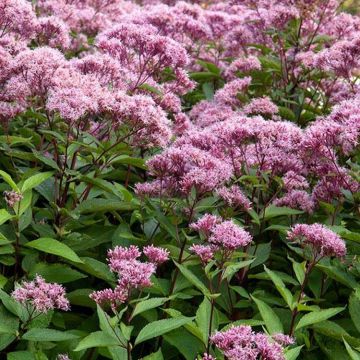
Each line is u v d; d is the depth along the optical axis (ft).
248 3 9.00
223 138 5.75
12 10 6.57
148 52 6.59
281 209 5.56
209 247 4.85
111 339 4.17
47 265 5.07
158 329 4.28
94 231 5.61
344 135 5.54
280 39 8.39
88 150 5.56
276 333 4.44
